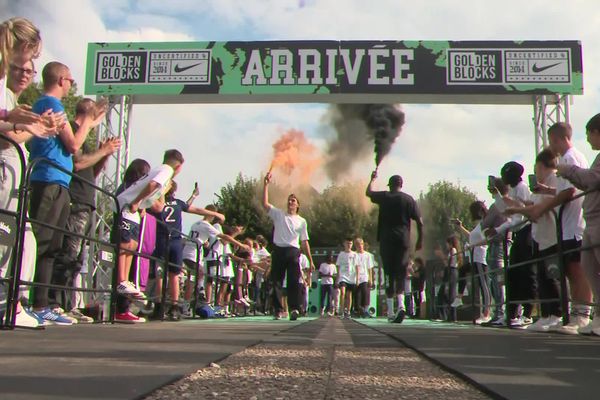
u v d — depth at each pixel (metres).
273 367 2.00
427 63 9.84
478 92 9.78
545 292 4.94
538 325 4.89
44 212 3.84
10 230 3.31
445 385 1.70
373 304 17.86
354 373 1.90
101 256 4.93
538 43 9.80
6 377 1.54
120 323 4.98
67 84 4.12
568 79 9.70
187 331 3.76
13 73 3.55
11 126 3.29
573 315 4.57
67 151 4.03
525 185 5.98
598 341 3.32
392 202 7.46
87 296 6.92
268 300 14.38
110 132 9.98
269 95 9.99
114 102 10.07
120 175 9.98
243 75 9.95
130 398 1.29
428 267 10.91
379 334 4.13
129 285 5.20
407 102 10.27
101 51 10.03
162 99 10.23
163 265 6.21
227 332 3.77
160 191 5.36
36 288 3.96
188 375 1.72
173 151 5.79
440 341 3.22
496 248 6.64
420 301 12.91
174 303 6.75
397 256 7.42
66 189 4.02
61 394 1.31
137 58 10.00
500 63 9.79
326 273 15.07
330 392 1.53
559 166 4.11
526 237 5.62
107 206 9.91
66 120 3.79
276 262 8.13
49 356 2.04
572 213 4.54
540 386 1.58
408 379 1.80
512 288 5.83
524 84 9.73
